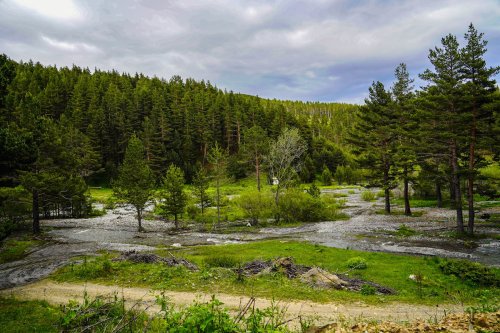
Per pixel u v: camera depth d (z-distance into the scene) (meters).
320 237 35.41
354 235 35.69
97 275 20.00
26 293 17.47
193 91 147.25
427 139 34.81
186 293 16.23
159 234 41.47
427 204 55.50
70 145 86.75
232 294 15.98
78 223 50.16
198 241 36.22
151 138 95.69
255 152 86.75
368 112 48.22
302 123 116.75
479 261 23.70
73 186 49.59
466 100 30.12
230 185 93.38
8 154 18.30
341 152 114.00
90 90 118.81
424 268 21.28
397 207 55.97
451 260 21.33
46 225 47.72
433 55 32.62
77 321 6.67
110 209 66.88
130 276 19.56
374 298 15.45
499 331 7.73
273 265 20.59
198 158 110.19
